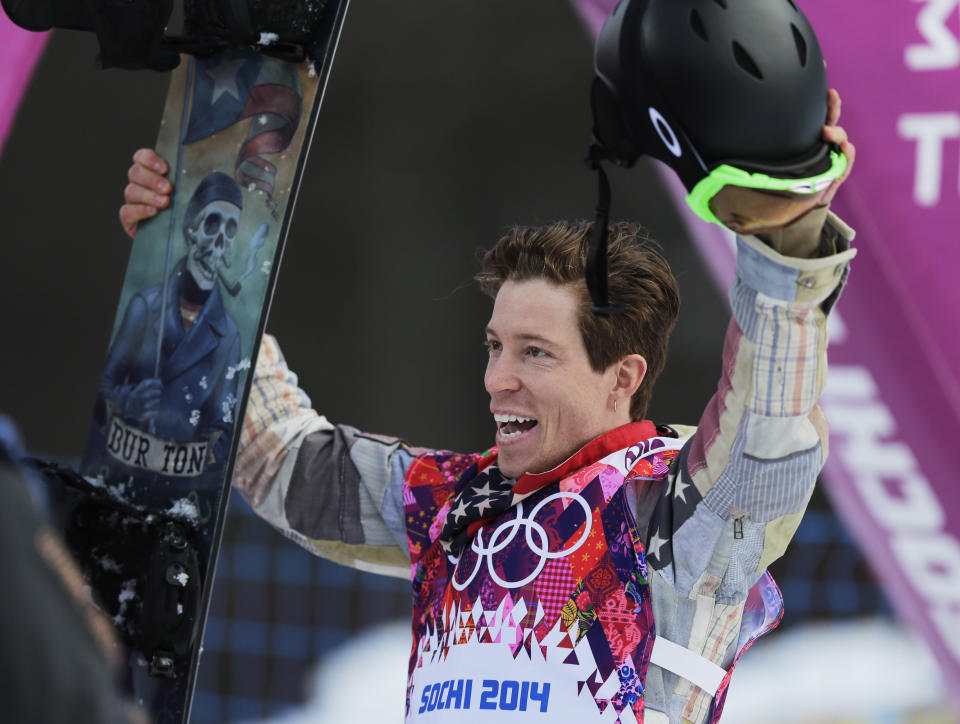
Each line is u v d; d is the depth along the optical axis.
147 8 5.74
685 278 23.03
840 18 13.77
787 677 17.33
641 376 5.71
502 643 5.34
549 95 24.89
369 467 6.43
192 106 6.38
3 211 24.73
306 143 5.94
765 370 4.83
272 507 6.59
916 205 13.88
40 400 24.52
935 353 14.15
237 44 6.06
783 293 4.67
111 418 6.26
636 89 4.46
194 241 6.25
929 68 13.60
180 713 5.63
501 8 24.80
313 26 5.97
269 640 18.70
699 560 5.27
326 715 17.58
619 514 5.42
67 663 2.51
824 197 4.51
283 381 6.90
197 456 5.90
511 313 5.64
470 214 24.88
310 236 24.97
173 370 6.12
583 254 5.60
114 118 24.64
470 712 5.29
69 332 24.75
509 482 5.77
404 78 25.05
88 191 24.81
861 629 17.98
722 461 5.10
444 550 5.82
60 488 5.82
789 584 18.73
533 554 5.42
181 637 5.66
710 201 4.48
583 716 5.16
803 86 4.36
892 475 14.65
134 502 6.01
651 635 5.31
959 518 14.38
